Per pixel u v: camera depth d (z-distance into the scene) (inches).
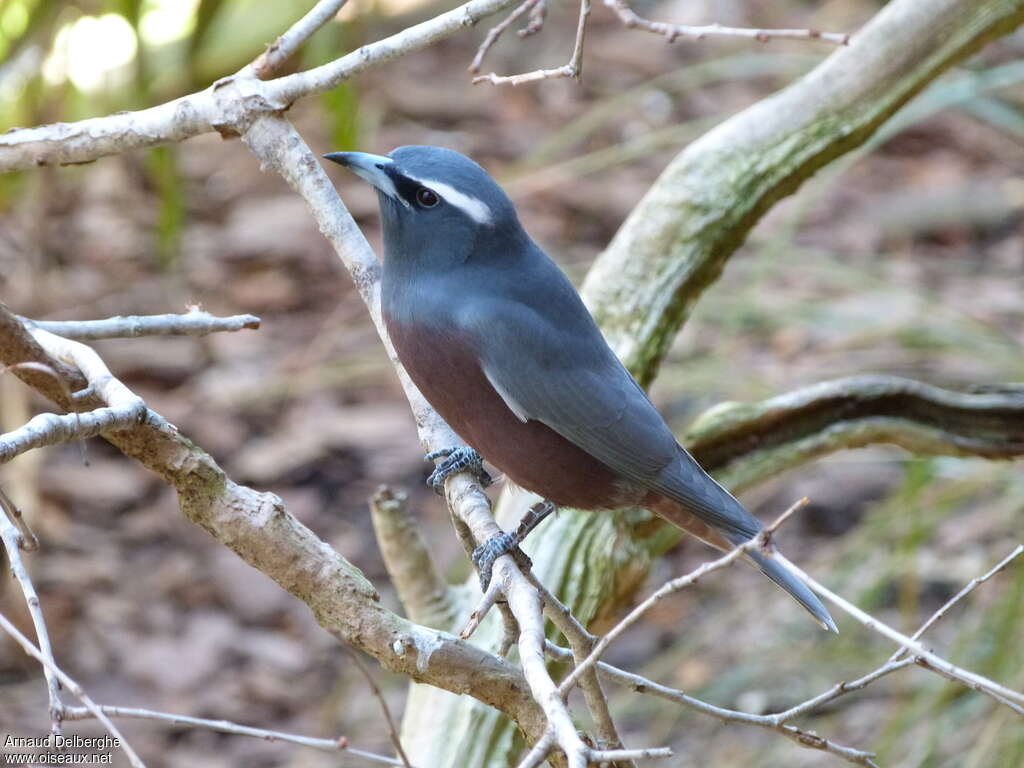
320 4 293.6
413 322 291.4
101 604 553.3
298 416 644.7
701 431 369.7
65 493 606.5
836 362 562.3
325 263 727.1
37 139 289.0
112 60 644.1
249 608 566.3
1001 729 390.6
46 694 512.1
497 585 228.7
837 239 713.6
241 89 290.2
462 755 307.0
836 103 378.6
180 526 601.9
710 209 373.7
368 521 589.3
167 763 489.1
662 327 368.5
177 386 652.1
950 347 463.2
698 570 188.4
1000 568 227.6
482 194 290.5
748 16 901.2
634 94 577.9
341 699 513.0
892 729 414.3
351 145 546.0
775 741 466.3
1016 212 751.1
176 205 629.0
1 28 586.2
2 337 242.4
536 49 900.0
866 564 485.1
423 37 276.2
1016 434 382.0
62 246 714.8
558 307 299.7
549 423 296.0
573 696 478.0
